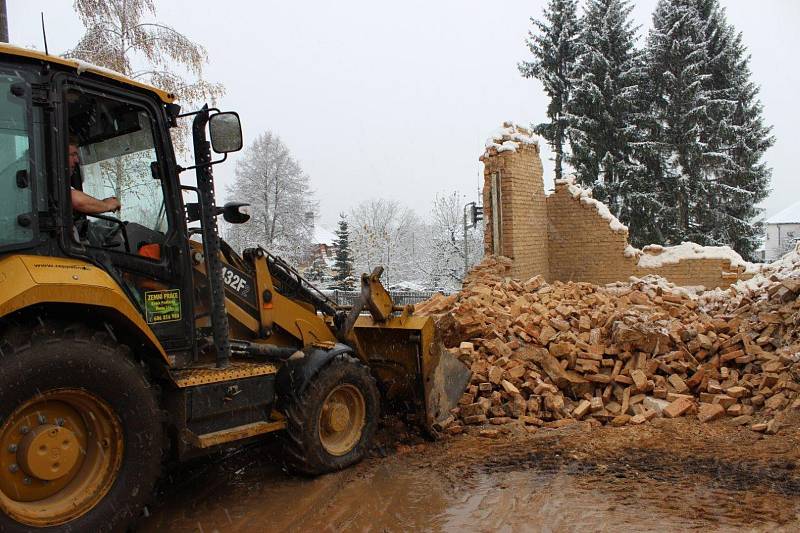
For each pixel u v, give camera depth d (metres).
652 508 4.51
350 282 31.48
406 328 6.21
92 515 3.68
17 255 3.68
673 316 8.81
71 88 4.03
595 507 4.57
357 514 4.62
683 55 31.27
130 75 14.16
